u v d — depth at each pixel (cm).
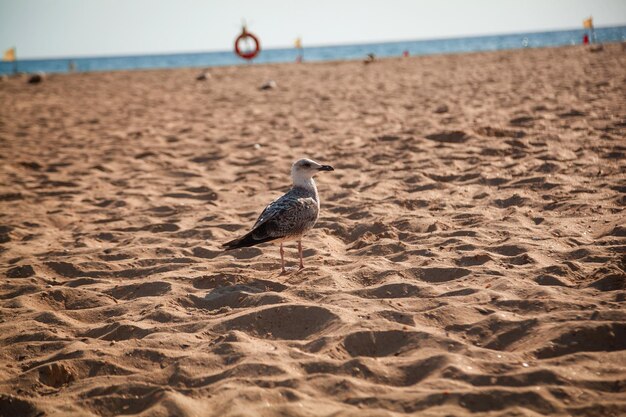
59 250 454
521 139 689
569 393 220
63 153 843
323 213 500
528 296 305
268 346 278
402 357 259
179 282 371
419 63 2117
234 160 734
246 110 1170
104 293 369
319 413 218
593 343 254
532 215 446
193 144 855
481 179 555
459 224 446
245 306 330
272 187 608
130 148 851
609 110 798
